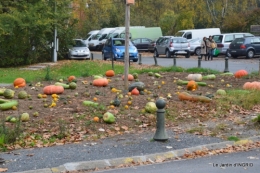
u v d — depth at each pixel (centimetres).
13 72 2616
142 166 782
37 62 3200
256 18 5078
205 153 854
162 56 4212
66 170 753
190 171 741
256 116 1136
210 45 3428
